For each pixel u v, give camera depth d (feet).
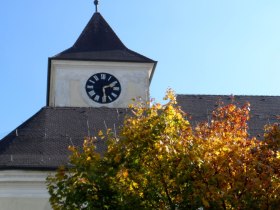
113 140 53.36
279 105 101.04
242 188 49.21
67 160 77.15
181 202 50.11
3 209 74.02
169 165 50.49
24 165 75.05
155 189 50.62
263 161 50.57
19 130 84.17
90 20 121.19
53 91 112.57
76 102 109.29
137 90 111.04
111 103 109.70
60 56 111.24
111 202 50.70
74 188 51.11
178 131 52.31
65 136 83.56
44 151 79.05
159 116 52.19
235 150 50.60
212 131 53.57
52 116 88.89
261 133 88.69
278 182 48.80
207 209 48.93
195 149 50.52
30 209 74.23
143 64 112.37
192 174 50.06
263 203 48.83
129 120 53.47
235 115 55.36
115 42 117.91
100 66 111.75
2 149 79.46
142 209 50.06
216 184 49.57
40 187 75.05
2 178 74.54
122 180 50.88
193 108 97.25
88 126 87.35
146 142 51.11
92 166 50.85
